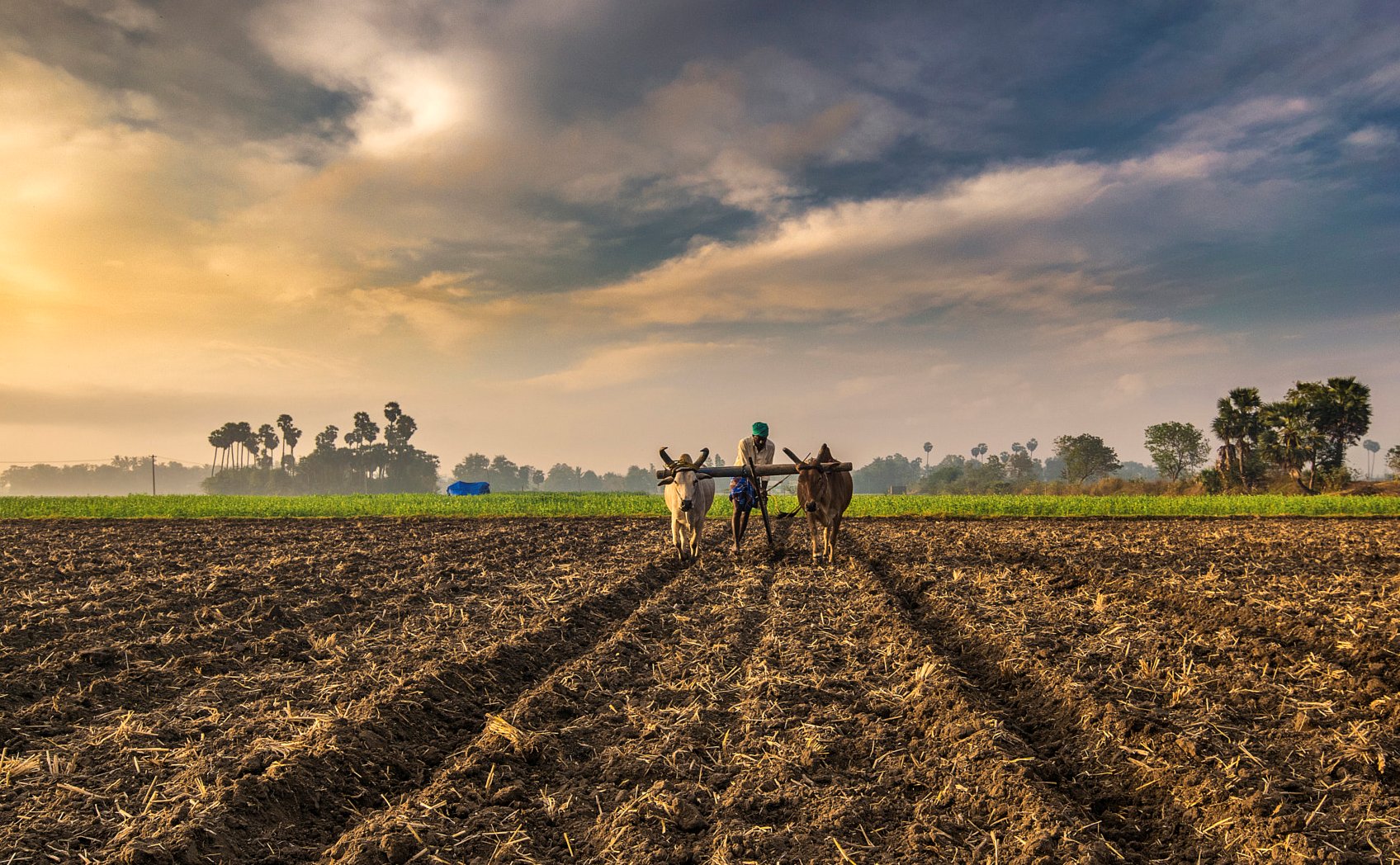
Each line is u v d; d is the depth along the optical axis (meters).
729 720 6.21
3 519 27.88
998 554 15.88
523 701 6.45
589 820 4.70
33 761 5.25
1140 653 7.66
